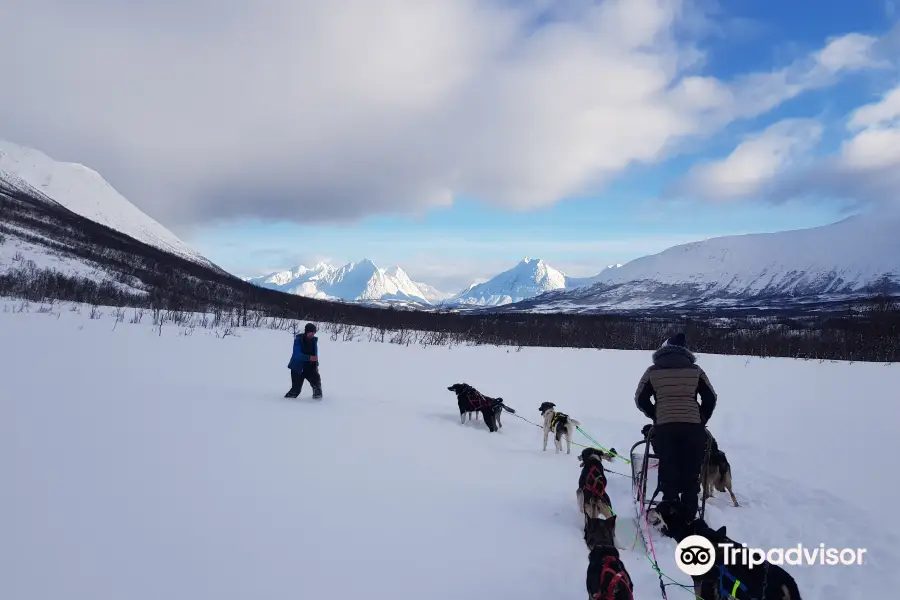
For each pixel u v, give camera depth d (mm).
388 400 13109
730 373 20609
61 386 9875
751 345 36531
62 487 5082
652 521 6188
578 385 17641
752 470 8508
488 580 4559
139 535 4375
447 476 7363
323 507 5574
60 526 4312
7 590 3363
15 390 9023
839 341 36656
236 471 6270
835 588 4820
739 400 14852
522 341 37219
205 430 7918
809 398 15086
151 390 10594
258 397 11414
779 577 3887
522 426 11797
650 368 6488
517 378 18609
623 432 11281
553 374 19922
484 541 5355
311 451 7582
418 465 7680
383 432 9391
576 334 43562
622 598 3855
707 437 6652
